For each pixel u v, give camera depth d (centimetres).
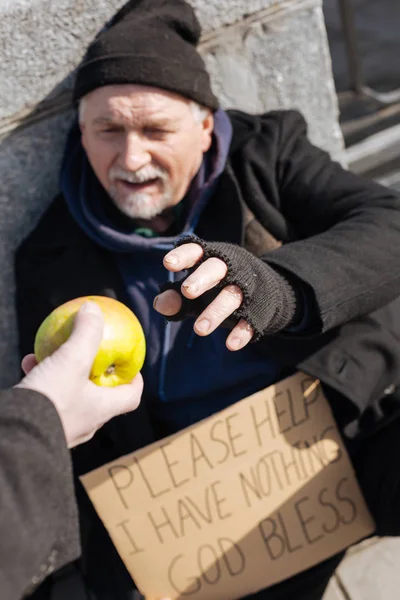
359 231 165
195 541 174
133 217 181
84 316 108
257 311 133
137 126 170
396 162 291
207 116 183
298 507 176
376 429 182
